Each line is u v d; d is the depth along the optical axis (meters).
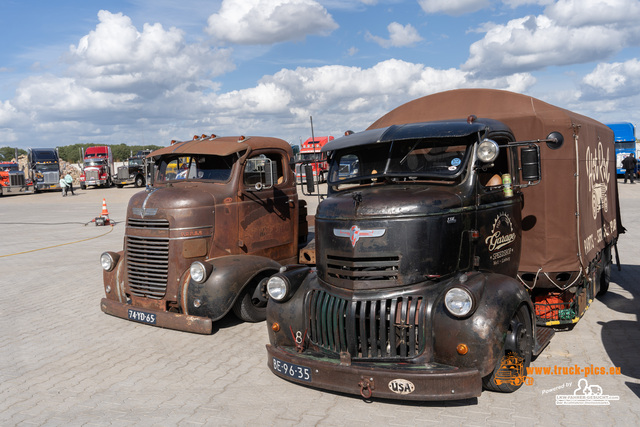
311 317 5.19
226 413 4.83
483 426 4.39
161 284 7.40
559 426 4.35
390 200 4.96
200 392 5.32
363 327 4.82
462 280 4.94
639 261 11.31
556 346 6.18
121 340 7.06
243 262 7.36
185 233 7.29
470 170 5.28
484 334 4.52
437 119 6.93
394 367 4.64
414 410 4.74
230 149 7.78
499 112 6.62
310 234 9.77
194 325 6.98
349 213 5.00
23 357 6.47
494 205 5.58
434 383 4.40
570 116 6.26
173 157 8.40
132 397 5.25
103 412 4.93
